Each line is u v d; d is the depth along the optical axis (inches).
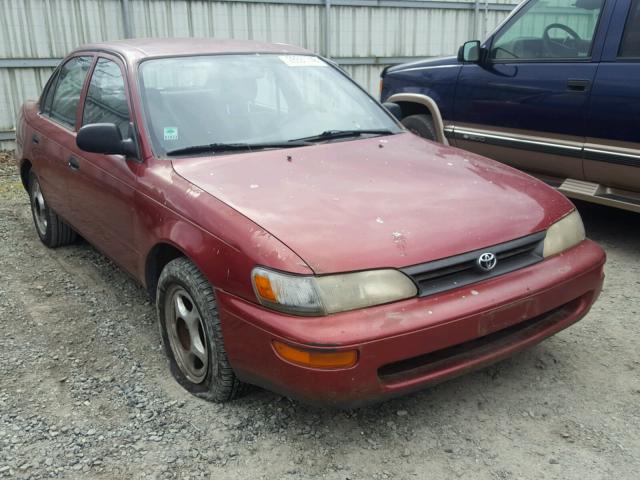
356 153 131.0
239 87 141.5
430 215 103.3
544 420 107.0
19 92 333.7
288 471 95.3
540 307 103.1
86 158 147.0
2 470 95.3
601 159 176.2
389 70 255.0
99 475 94.3
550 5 191.2
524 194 116.6
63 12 332.2
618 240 195.5
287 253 91.9
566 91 182.5
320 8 395.9
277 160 124.0
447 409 110.5
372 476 94.2
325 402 90.7
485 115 210.2
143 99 132.0
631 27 169.5
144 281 128.8
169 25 357.7
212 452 99.5
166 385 118.6
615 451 98.7
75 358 128.9
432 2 431.5
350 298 90.0
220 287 99.1
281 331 89.3
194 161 122.3
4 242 203.0
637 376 119.6
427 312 92.0
